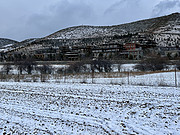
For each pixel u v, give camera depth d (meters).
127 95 15.75
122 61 54.56
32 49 135.75
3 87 22.03
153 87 19.47
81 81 27.23
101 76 32.28
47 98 15.45
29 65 47.94
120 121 9.59
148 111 11.16
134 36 134.62
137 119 9.84
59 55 85.12
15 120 10.13
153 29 196.00
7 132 8.54
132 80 25.77
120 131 8.27
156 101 13.48
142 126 8.80
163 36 141.50
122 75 32.75
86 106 12.63
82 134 8.05
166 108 11.65
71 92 17.77
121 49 90.00
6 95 17.19
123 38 138.62
